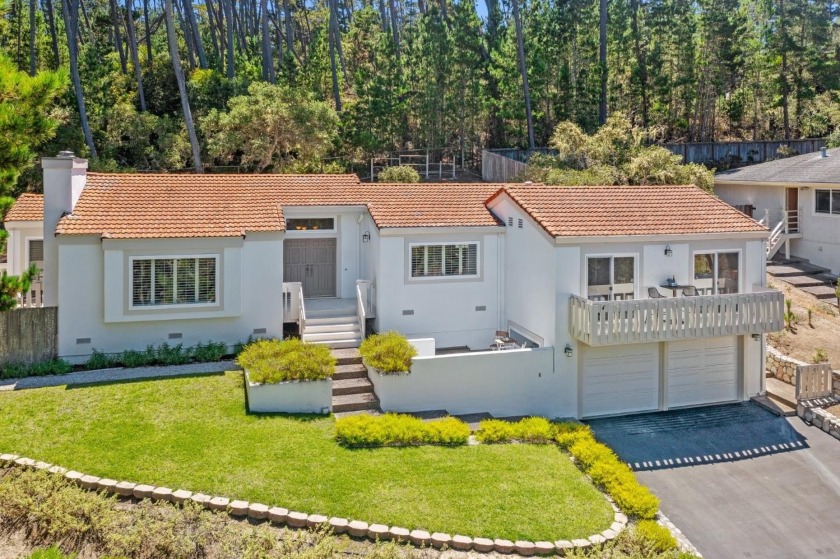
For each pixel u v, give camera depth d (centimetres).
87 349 1783
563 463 1403
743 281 1941
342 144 3938
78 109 3672
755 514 1308
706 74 4825
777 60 4962
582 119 4369
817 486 1420
